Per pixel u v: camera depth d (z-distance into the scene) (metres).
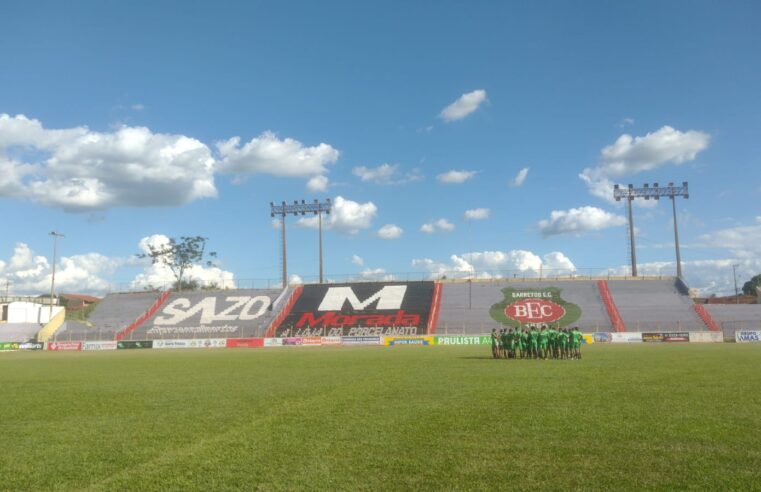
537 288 93.81
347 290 98.06
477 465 10.23
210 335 86.12
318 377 26.72
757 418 14.11
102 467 10.68
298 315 90.56
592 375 25.33
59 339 86.69
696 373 25.81
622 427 13.17
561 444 11.63
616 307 86.00
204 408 17.36
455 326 83.19
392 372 28.67
